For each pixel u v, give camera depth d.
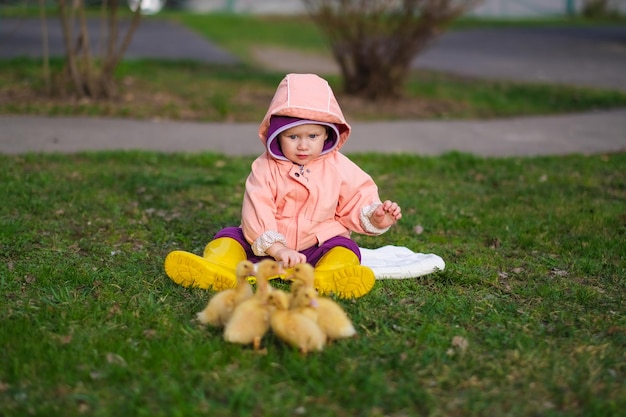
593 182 7.59
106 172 7.48
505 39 24.64
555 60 19.17
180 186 7.10
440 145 9.67
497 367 3.55
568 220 6.21
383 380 3.42
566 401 3.28
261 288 3.72
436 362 3.60
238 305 3.71
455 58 19.62
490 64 18.47
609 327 4.07
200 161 8.20
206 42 21.56
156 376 3.41
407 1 12.05
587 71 17.09
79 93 11.16
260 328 3.60
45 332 3.81
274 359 3.55
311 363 3.46
